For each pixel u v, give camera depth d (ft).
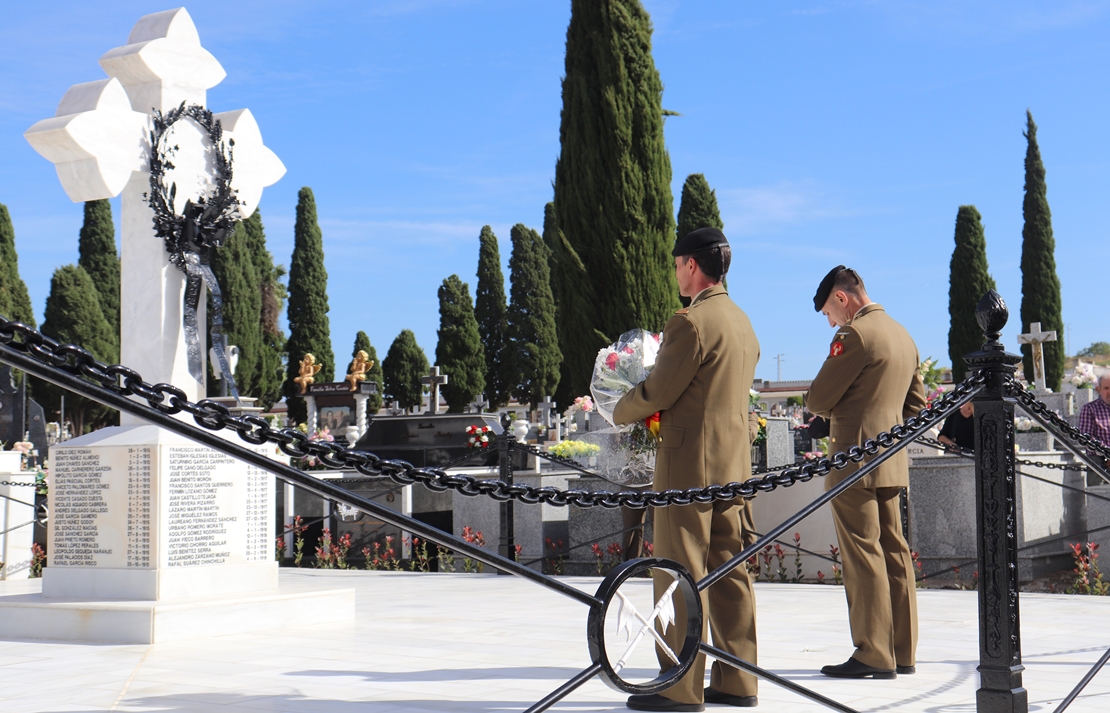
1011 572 12.23
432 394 91.35
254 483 25.09
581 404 41.65
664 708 14.42
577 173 59.93
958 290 132.26
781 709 14.67
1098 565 36.63
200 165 26.58
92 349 146.20
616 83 59.26
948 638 21.62
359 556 47.21
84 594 23.40
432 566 46.01
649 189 59.36
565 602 29.19
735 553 15.24
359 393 104.42
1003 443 12.36
